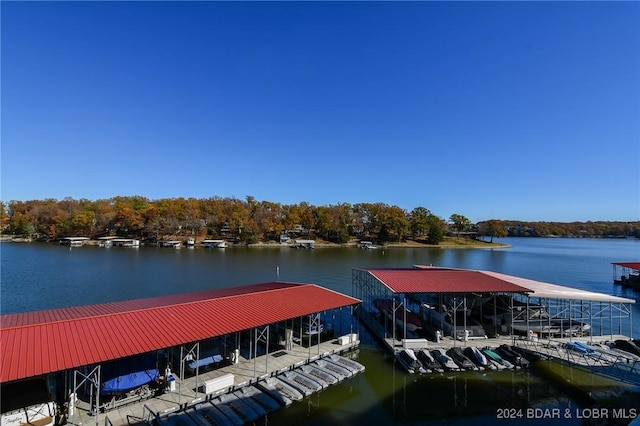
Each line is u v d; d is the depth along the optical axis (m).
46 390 16.53
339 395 21.20
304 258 100.25
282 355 25.02
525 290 28.47
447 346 27.09
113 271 70.94
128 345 16.98
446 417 19.20
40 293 50.78
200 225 146.62
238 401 19.12
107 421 15.77
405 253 122.12
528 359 25.38
